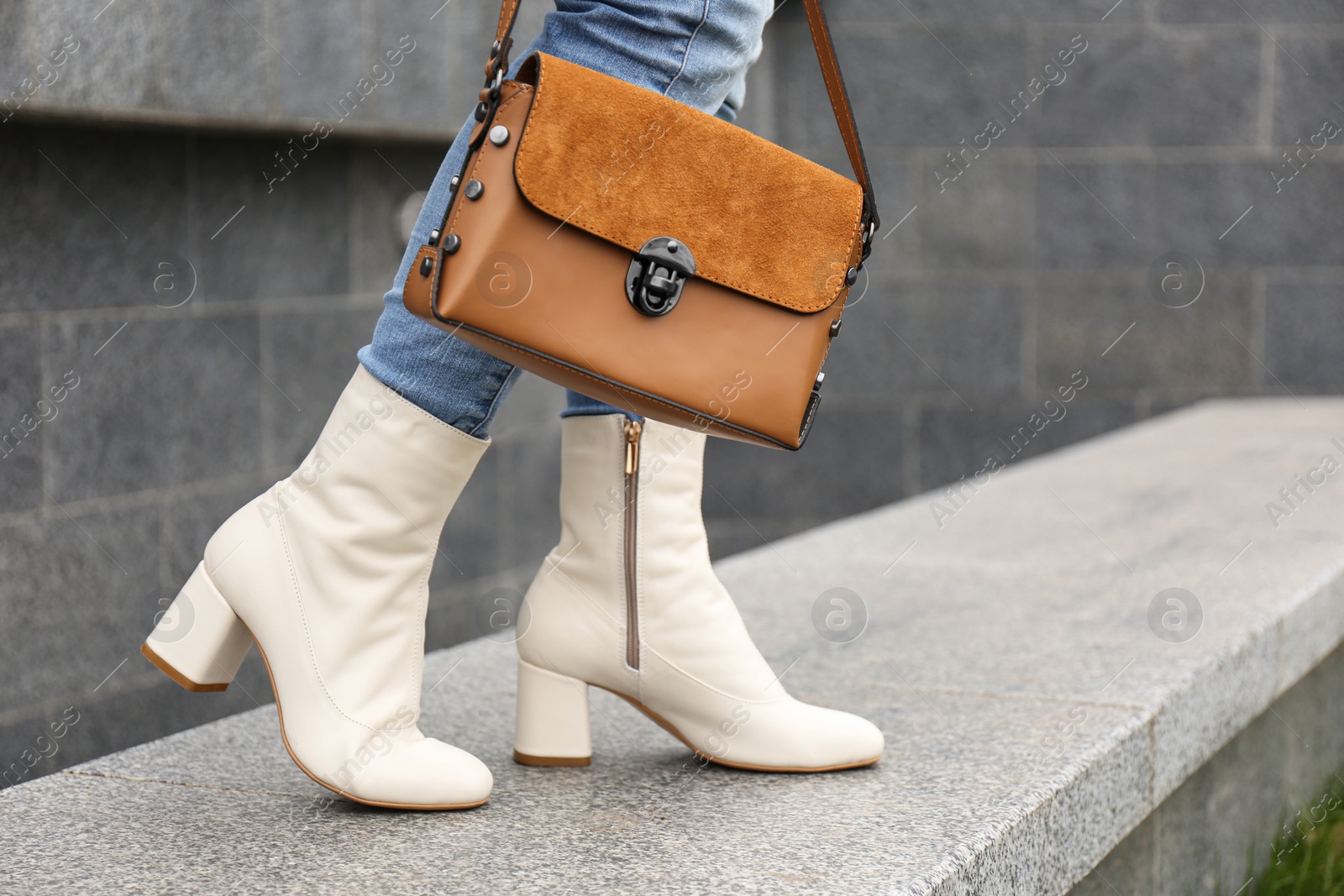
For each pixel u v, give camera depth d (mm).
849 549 2410
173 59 2287
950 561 2271
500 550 3432
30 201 2275
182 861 953
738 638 1200
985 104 4105
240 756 1234
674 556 1181
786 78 4059
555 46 1063
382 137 2861
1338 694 2180
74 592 2377
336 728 1034
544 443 3590
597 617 1188
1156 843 1438
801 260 1027
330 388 2988
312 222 2916
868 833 1021
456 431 1043
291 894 889
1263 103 4160
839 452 4230
